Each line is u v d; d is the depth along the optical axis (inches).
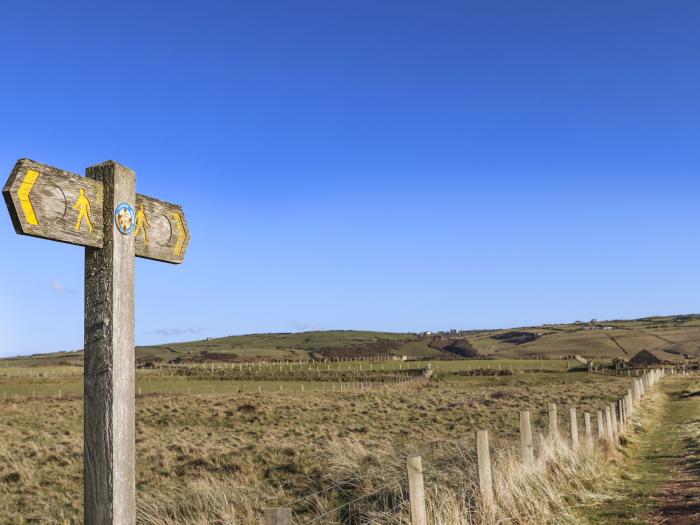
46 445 822.5
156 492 489.7
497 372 3169.3
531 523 343.3
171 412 1314.0
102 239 149.0
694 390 1850.4
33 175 130.9
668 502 436.5
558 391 1830.7
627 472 573.0
